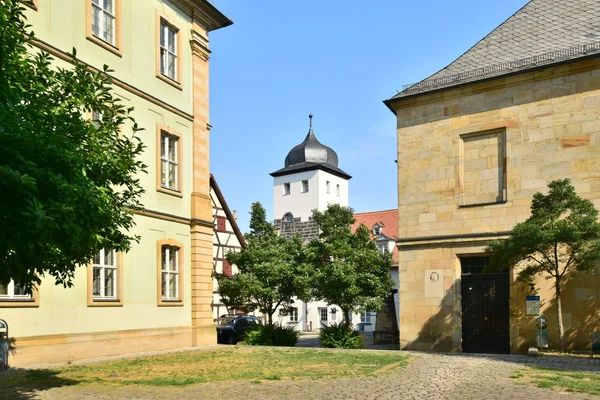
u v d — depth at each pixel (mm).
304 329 52406
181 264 20531
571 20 19516
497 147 18938
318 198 62312
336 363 13703
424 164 20172
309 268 25500
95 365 13961
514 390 9336
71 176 6973
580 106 17375
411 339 19656
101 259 16969
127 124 18359
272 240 26859
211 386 10125
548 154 17781
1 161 6082
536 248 15000
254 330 23406
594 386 9602
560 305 15922
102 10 17828
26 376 11727
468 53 20859
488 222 18688
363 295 24938
